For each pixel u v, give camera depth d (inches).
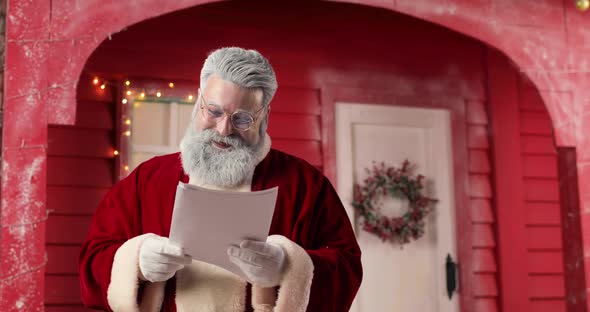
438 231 210.1
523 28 182.4
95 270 82.0
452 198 212.7
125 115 178.1
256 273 74.5
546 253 220.2
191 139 82.6
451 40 218.4
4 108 137.7
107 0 145.9
